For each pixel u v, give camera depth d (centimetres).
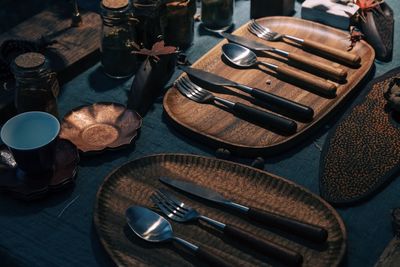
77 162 128
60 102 149
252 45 161
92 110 142
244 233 110
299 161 132
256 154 131
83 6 187
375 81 151
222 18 170
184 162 128
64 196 125
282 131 136
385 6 177
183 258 110
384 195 124
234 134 136
